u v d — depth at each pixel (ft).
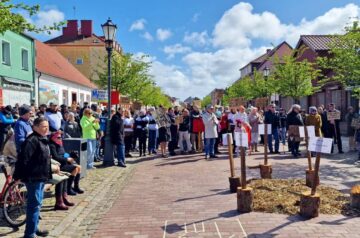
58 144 24.75
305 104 115.55
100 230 19.90
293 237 18.04
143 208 24.12
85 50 187.42
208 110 48.26
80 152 31.14
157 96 204.85
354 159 45.32
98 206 25.09
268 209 22.62
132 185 32.01
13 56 75.77
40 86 90.22
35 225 17.98
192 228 19.74
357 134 49.62
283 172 35.99
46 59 109.29
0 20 28.14
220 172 37.32
